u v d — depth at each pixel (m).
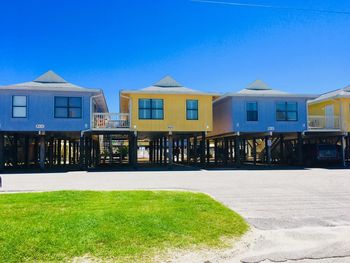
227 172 21.69
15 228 6.11
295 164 29.98
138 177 18.17
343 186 13.65
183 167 27.09
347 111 27.95
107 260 5.14
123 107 29.22
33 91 23.70
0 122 23.12
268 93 26.61
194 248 5.78
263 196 11.11
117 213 7.30
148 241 5.86
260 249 5.98
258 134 28.84
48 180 16.66
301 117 27.12
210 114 26.14
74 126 24.06
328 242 6.35
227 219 7.39
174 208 8.05
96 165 30.16
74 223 6.46
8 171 22.98
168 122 25.45
